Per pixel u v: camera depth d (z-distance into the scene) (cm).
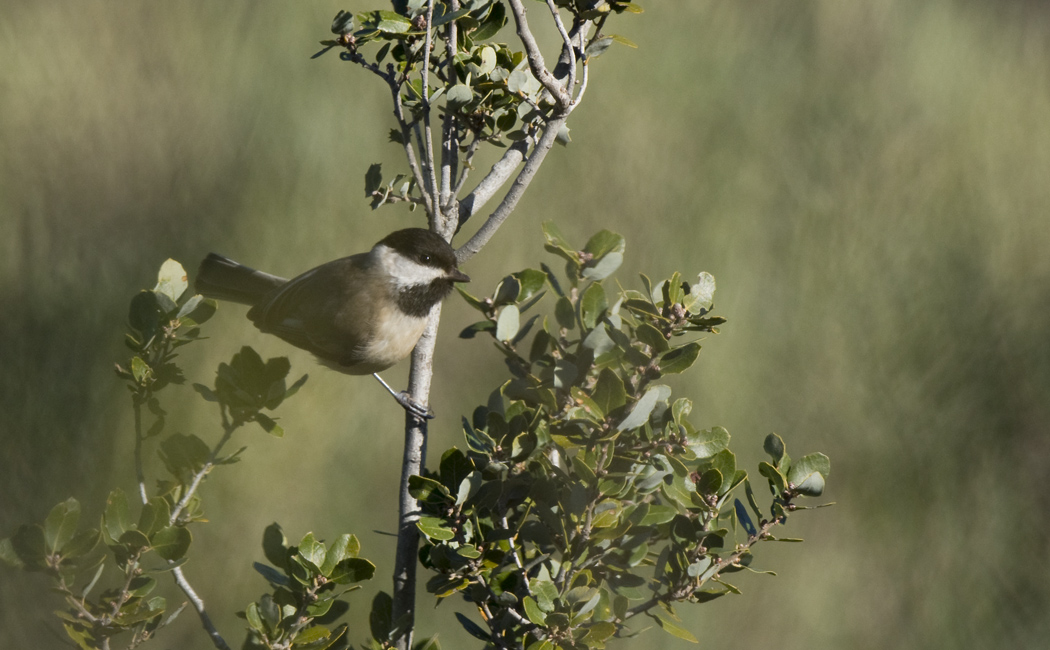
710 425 1117
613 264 565
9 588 838
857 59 1603
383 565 1004
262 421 544
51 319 1082
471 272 1205
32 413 1005
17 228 1157
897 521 1101
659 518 511
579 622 464
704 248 1263
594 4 578
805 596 1028
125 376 534
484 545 485
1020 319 1235
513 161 605
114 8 1428
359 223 1258
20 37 1371
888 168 1405
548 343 550
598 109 1398
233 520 991
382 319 728
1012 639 1006
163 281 570
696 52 1537
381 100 1376
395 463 1075
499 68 546
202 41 1420
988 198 1396
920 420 1145
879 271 1278
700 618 990
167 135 1285
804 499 1109
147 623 563
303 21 1438
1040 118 1559
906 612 1018
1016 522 1089
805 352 1191
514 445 483
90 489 991
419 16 548
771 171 1377
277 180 1272
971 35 1750
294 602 503
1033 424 1148
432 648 554
